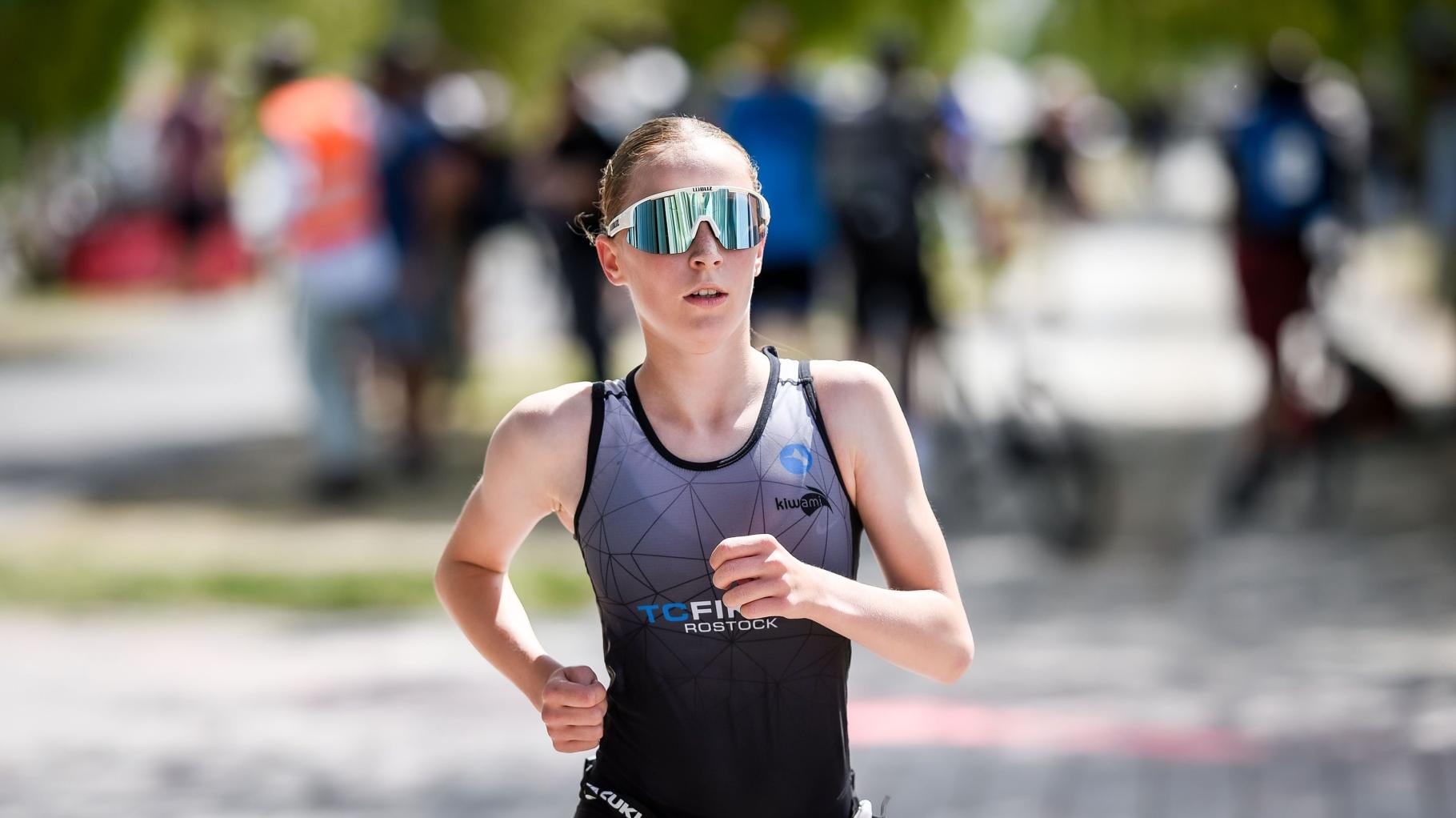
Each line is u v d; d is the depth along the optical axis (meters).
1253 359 59.50
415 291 40.56
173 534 36.00
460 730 22.92
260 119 37.88
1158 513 35.72
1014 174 80.06
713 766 9.73
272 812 19.64
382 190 40.19
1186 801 19.02
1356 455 39.66
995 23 80.06
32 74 58.75
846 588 9.36
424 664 26.47
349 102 37.91
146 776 21.11
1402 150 48.25
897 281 33.78
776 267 33.88
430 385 46.16
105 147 91.00
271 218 37.88
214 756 21.94
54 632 28.80
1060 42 54.75
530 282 89.81
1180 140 154.50
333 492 39.12
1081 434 33.03
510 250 99.19
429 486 40.53
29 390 58.09
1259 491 35.03
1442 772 19.67
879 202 33.53
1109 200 146.25
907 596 9.61
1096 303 78.94
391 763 21.52
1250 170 34.34
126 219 90.50
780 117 33.78
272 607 30.28
